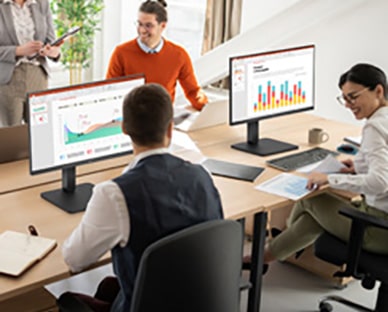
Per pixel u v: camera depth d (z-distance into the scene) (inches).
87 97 98.7
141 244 72.7
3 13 146.3
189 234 70.2
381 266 102.8
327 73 183.2
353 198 112.0
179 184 74.6
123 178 73.3
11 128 113.2
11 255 79.3
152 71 145.0
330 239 109.9
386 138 104.2
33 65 153.4
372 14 169.2
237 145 127.7
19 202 97.0
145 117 73.5
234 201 102.2
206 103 139.2
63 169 99.6
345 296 129.6
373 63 172.2
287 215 137.9
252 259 112.8
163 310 72.1
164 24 142.9
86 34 231.1
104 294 89.0
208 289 74.5
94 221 73.8
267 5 205.9
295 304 125.6
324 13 179.2
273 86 127.6
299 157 122.6
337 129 142.7
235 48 203.3
